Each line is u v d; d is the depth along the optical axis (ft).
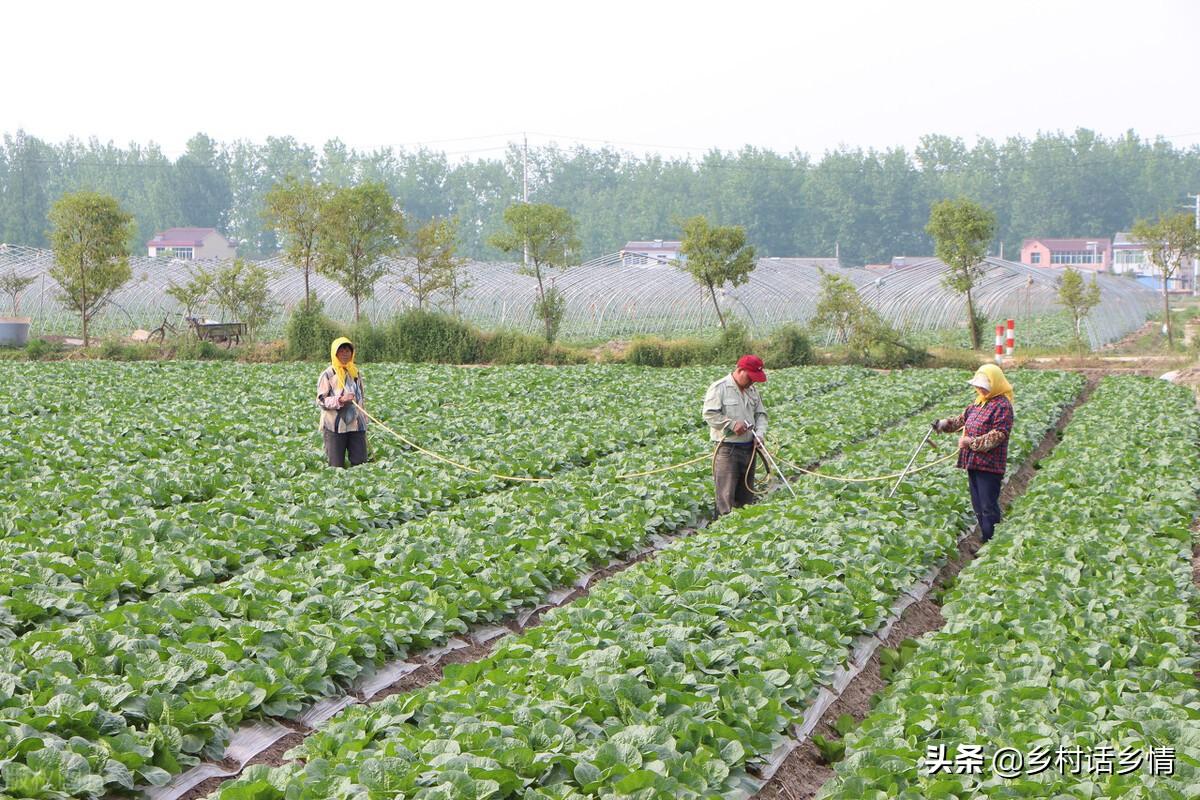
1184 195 511.81
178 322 195.21
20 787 18.98
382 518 43.93
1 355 139.44
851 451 62.23
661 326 182.29
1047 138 536.42
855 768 21.54
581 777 20.21
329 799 19.33
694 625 29.01
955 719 23.52
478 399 88.84
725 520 43.16
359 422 56.54
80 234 143.95
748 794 21.20
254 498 45.27
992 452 45.01
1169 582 34.24
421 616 29.94
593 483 50.70
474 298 174.29
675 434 71.00
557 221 150.41
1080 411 83.87
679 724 22.48
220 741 22.80
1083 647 28.12
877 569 35.37
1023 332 175.32
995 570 36.40
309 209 146.92
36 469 50.65
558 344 147.23
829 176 470.80
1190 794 19.99
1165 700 24.39
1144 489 49.67
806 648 28.30
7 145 509.35
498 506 44.09
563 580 36.37
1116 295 186.19
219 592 30.86
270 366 120.88
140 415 71.77
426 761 20.53
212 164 529.86
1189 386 104.94
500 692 23.95
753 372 46.70
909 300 171.53
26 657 24.44
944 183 512.22
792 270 198.49
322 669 25.96
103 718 21.63
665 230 512.63
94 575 32.71
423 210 531.50
